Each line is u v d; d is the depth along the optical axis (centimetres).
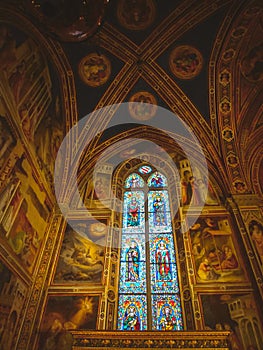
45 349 827
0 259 787
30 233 990
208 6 1058
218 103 1277
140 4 1062
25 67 961
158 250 1099
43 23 736
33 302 916
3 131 843
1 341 758
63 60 1148
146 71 1259
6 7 828
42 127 1125
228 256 1031
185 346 794
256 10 1030
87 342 811
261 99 1227
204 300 925
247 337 831
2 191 838
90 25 746
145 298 966
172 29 1134
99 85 1260
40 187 1089
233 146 1284
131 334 820
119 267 1052
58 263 1048
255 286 919
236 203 1134
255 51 1142
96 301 938
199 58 1204
